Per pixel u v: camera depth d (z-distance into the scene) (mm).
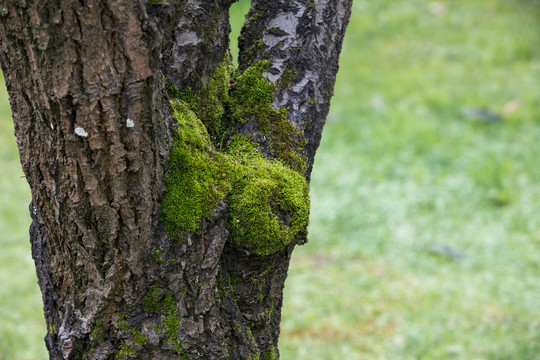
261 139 2111
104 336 1826
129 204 1673
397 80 12844
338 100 12211
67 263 1772
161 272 1796
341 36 2195
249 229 1907
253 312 2076
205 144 1904
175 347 1836
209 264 1841
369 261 7562
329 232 8242
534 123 10797
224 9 2020
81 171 1595
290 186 2014
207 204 1820
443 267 7383
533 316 6254
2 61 1537
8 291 6562
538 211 8414
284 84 2137
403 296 6742
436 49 14148
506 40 14047
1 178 9281
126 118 1556
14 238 7738
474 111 11141
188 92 1999
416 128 10688
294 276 7195
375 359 5594
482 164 9594
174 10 1563
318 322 6270
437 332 5984
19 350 5625
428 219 8445
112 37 1466
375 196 9031
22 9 1412
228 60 2203
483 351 5613
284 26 2143
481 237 7977
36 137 1601
